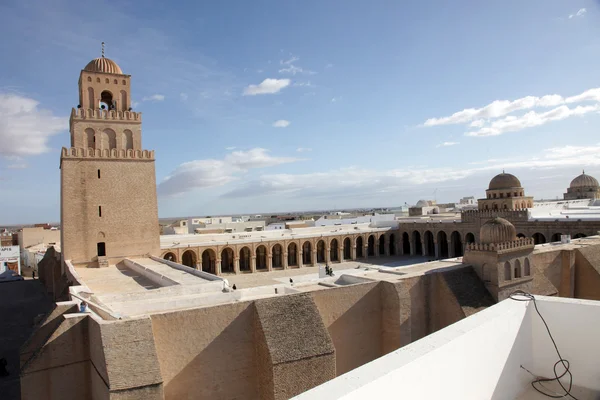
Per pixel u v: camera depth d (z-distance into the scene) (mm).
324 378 18516
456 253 66875
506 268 27328
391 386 4773
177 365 17359
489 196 60344
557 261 33844
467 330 6160
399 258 66750
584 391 6672
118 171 39344
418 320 25531
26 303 44500
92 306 18906
